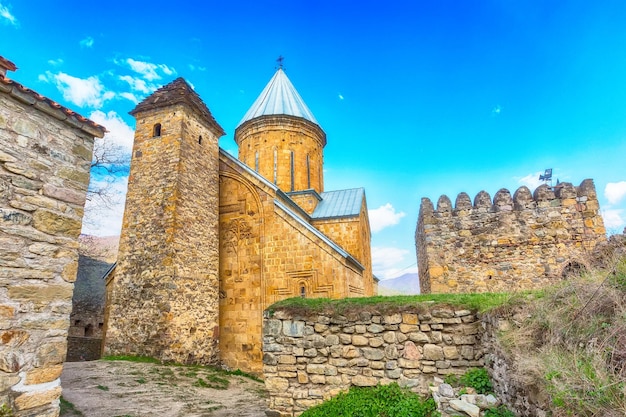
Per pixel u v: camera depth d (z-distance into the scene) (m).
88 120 6.73
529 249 13.19
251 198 17.61
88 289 24.62
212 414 9.16
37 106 5.98
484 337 6.19
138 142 16.39
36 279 5.68
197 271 15.27
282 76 26.80
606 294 4.38
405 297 7.41
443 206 14.25
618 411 3.14
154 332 13.58
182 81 16.50
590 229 12.92
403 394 6.37
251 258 16.88
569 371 3.77
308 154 24.16
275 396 7.24
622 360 3.62
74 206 6.41
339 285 15.08
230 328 16.41
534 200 13.62
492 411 5.30
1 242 5.32
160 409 9.05
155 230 14.73
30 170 5.82
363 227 22.42
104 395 9.48
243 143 24.62
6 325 5.23
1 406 5.05
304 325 7.37
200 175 16.58
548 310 4.96
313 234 15.94
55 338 5.81
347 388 6.84
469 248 13.66
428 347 6.55
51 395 5.63
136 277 14.52
